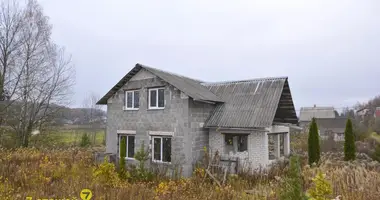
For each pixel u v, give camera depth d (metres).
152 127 14.96
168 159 14.30
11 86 22.00
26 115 22.78
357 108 63.03
